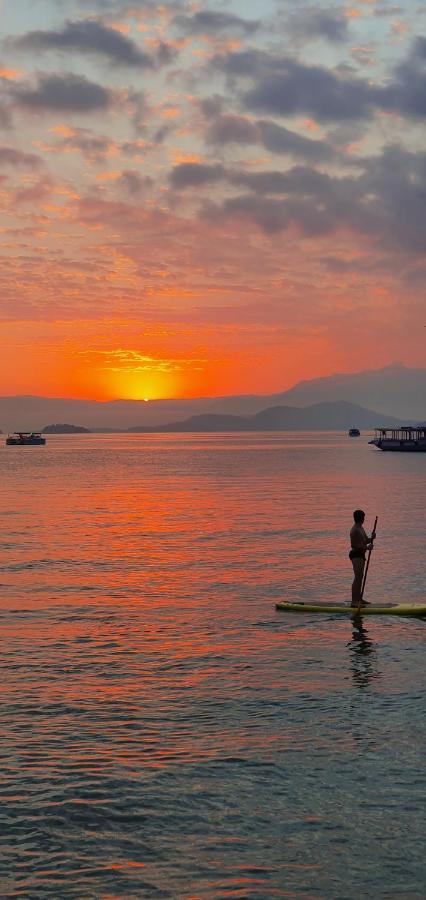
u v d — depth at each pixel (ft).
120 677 48.85
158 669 50.65
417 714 41.52
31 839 29.04
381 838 28.99
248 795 32.32
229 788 32.94
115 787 33.14
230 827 29.86
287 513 166.30
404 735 38.50
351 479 301.63
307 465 442.09
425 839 28.86
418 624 63.98
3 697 44.86
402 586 80.84
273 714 41.78
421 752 36.42
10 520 153.17
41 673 49.73
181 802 31.76
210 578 86.12
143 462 504.43
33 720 41.04
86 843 28.78
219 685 47.09
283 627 62.75
